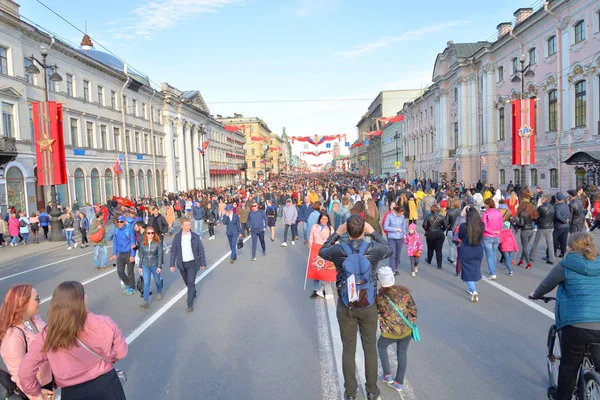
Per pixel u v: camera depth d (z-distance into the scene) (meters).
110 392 3.00
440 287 8.88
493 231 9.32
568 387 3.78
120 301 8.55
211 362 5.39
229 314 7.38
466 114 41.19
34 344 2.90
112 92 37.62
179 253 7.70
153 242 8.05
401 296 4.52
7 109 24.61
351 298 4.16
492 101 36.41
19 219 19.70
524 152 24.39
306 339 6.08
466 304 7.61
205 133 65.69
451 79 45.12
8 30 24.58
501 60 34.62
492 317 6.86
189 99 58.50
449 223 10.77
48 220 21.86
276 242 16.84
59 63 29.67
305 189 33.69
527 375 4.85
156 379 4.95
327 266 8.00
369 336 4.33
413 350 5.62
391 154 81.00
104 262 12.67
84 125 32.53
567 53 25.44
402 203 17.81
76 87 31.72
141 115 43.69
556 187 27.19
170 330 6.64
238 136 95.12
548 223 10.89
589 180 22.78
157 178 47.31
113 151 36.75
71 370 2.89
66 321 2.82
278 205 29.55
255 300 8.23
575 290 3.68
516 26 31.03
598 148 22.97
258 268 11.48
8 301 3.29
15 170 25.00
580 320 3.59
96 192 33.97
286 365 5.24
